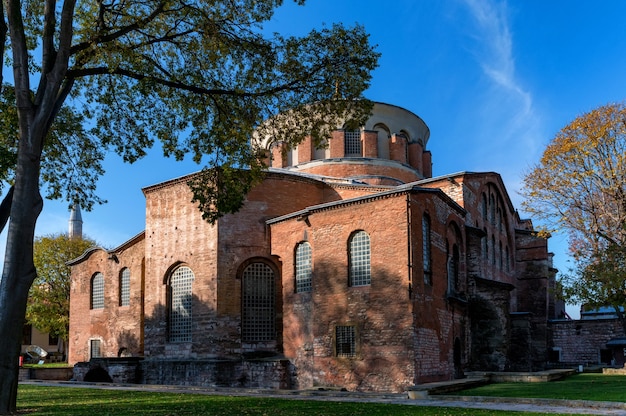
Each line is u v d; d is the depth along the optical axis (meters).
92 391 27.50
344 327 29.61
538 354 47.28
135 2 21.34
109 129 24.66
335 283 30.30
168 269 37.09
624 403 17.95
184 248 36.44
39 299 61.97
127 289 44.91
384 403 20.44
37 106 17.39
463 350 33.00
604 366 43.53
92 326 47.44
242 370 33.53
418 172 49.59
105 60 22.12
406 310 27.31
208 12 21.67
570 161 38.81
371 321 28.48
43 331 63.12
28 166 16.97
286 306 33.56
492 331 34.06
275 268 35.88
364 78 22.38
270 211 36.34
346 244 30.23
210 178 24.84
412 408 18.33
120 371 36.53
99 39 20.02
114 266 45.97
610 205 38.25
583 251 39.69
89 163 25.75
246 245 35.28
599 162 38.03
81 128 25.16
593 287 37.69
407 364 26.86
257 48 22.36
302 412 17.12
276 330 35.12
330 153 46.88
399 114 49.16
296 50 21.97
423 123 51.94
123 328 44.12
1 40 18.05
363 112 23.08
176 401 21.27
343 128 46.84
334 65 22.20
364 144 46.78
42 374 42.28
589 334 46.66
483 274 39.38
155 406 19.31
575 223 39.28
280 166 48.34
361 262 29.78
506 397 20.75
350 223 30.27
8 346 16.30
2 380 16.17
